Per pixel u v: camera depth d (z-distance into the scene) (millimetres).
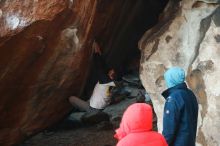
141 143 3158
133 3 7922
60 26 5445
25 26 5086
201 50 5664
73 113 9727
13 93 5906
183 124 4031
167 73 4199
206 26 5699
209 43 5590
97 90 7297
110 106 10789
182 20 6047
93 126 8914
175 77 4133
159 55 6207
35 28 5176
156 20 8820
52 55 5766
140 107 3221
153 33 6465
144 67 6379
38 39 5340
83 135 8336
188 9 5941
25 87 5953
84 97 7984
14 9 5070
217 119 5285
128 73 12695
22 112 6297
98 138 8125
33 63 5688
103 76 7250
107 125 8656
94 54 7113
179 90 4105
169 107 4035
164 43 6184
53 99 6602
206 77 5504
